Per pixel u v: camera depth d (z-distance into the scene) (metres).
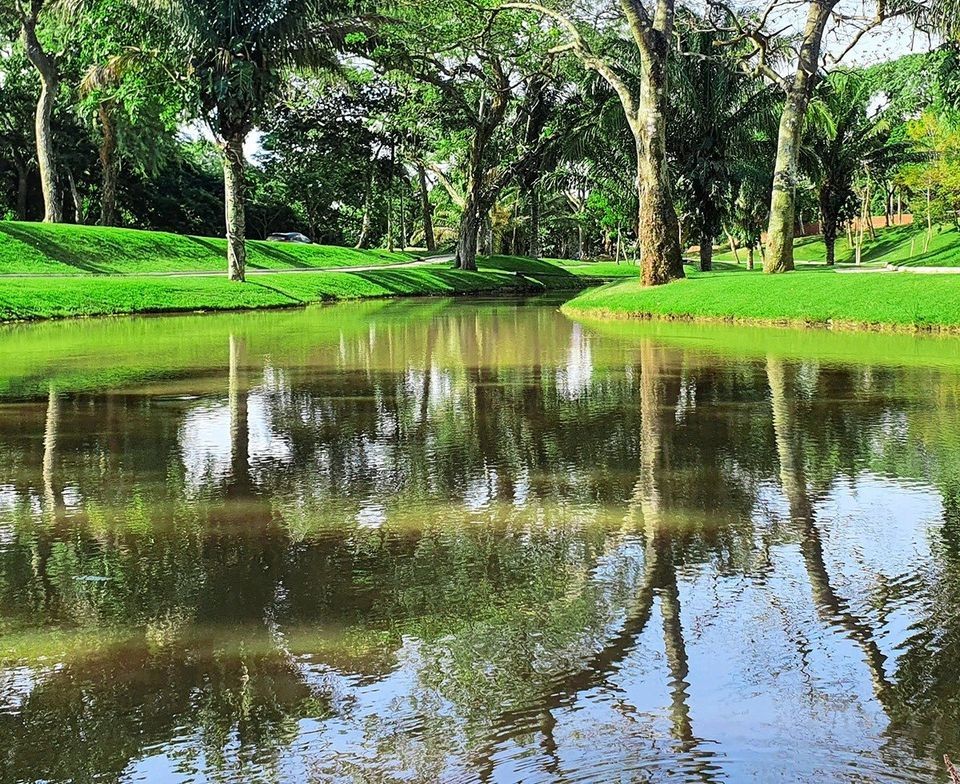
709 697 3.18
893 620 3.80
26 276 31.91
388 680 3.35
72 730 3.03
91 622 3.91
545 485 6.13
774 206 25.66
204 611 4.02
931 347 13.89
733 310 19.80
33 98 51.50
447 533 5.09
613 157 43.69
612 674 3.36
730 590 4.17
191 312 26.66
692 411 8.83
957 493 5.77
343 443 7.56
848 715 3.04
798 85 25.34
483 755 2.84
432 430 8.09
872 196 87.25
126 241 41.00
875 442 7.31
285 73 36.06
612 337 16.64
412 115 43.00
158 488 6.14
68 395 10.21
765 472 6.41
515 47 37.16
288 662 3.51
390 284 37.72
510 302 31.94
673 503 5.64
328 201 71.31
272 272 39.69
